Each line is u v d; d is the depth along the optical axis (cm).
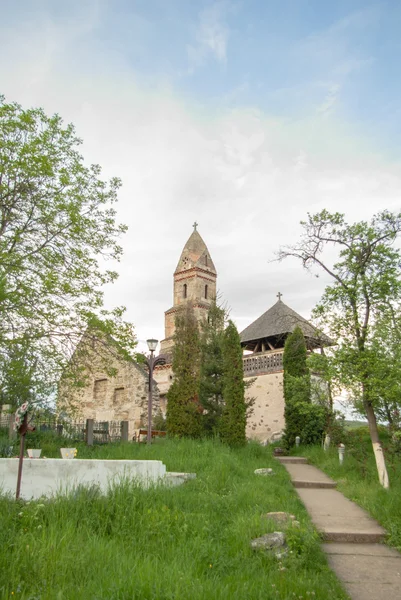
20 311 1562
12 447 1435
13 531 689
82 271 1708
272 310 3359
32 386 1639
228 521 850
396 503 1032
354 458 1702
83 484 926
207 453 1533
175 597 502
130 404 2858
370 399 1345
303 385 1852
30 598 502
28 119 1647
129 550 670
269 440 2667
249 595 548
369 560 784
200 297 4047
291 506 1016
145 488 939
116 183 1845
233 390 2014
